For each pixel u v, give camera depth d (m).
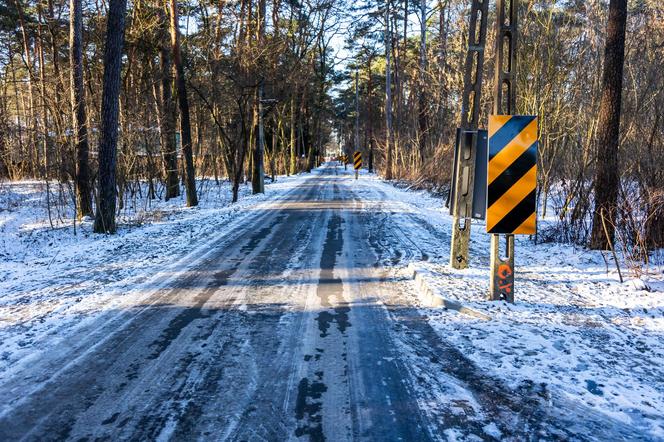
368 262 7.65
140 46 19.94
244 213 14.59
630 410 3.01
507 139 4.97
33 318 4.95
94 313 5.09
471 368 3.63
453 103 19.02
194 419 2.94
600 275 6.68
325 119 69.38
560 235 9.30
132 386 3.39
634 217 7.42
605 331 4.42
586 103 12.43
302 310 5.17
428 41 28.62
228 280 6.51
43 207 17.08
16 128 19.30
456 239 6.92
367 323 4.72
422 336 4.33
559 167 12.66
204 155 31.84
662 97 9.22
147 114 19.16
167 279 6.58
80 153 13.67
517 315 4.84
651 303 5.29
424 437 2.73
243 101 23.91
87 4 18.88
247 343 4.20
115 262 7.84
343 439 2.71
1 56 31.91
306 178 39.19
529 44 12.55
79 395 3.26
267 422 2.90
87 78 17.86
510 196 5.02
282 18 29.59
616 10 7.80
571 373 3.52
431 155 24.38
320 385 3.38
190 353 3.98
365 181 33.91
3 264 8.59
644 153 8.09
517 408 3.05
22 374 3.60
